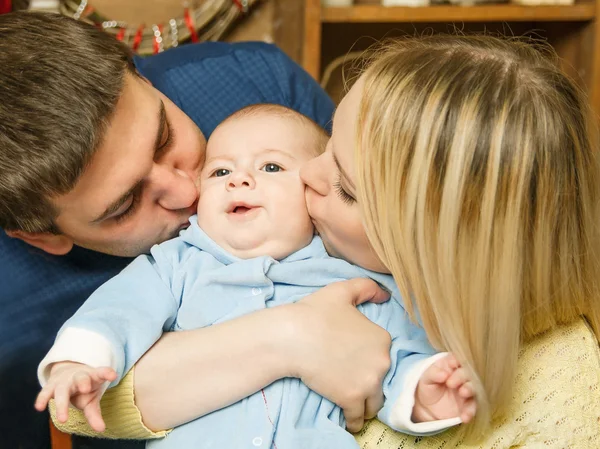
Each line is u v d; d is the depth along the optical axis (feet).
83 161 2.60
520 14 5.91
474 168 2.28
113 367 2.36
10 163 2.63
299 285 2.94
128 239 3.05
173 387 2.52
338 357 2.53
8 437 3.44
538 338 2.81
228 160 3.07
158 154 3.01
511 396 2.54
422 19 5.77
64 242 3.17
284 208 2.92
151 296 2.74
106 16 6.07
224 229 2.94
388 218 2.45
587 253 2.65
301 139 3.15
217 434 2.56
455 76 2.36
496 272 2.36
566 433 2.64
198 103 4.04
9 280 3.47
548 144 2.33
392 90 2.43
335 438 2.58
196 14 6.00
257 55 4.24
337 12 5.68
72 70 2.63
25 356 3.40
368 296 2.81
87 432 2.67
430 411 2.47
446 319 2.42
